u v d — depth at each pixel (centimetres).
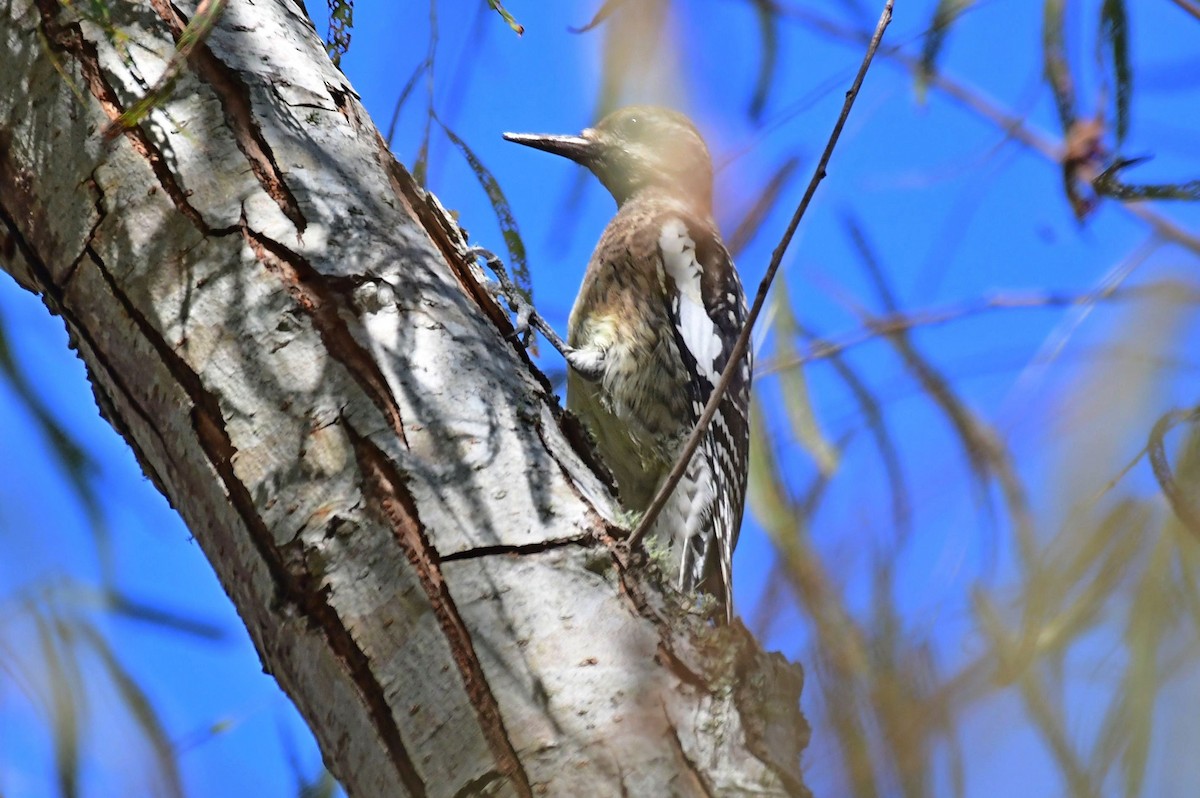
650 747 332
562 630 349
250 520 369
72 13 416
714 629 361
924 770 320
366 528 360
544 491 373
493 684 339
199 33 374
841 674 342
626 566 366
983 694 330
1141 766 298
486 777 330
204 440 379
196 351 383
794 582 368
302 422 373
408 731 341
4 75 418
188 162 403
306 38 458
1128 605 341
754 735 340
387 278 400
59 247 407
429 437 373
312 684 360
